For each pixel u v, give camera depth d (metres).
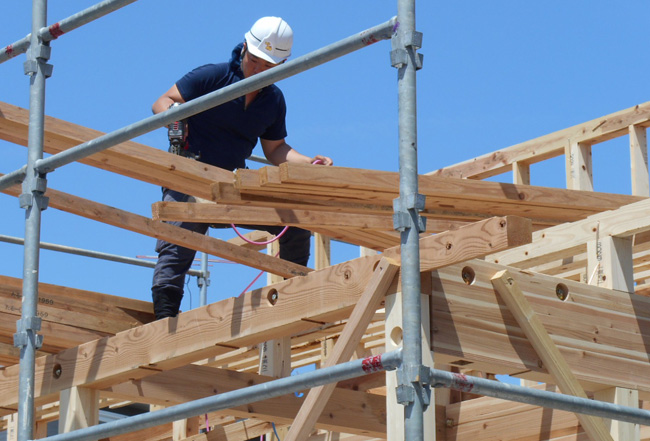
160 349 12.90
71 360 13.93
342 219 13.34
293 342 18.55
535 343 11.14
